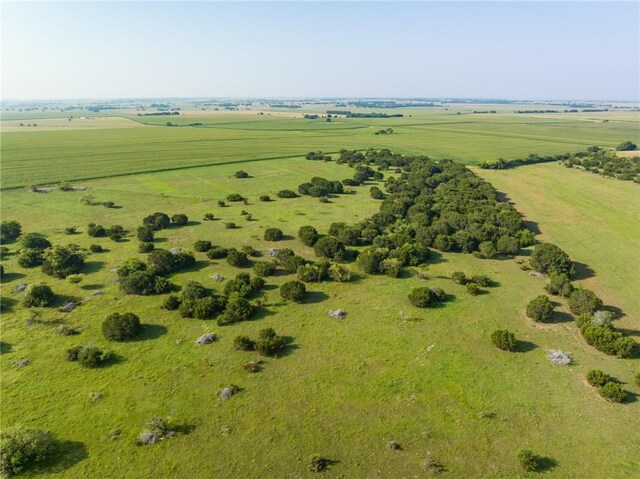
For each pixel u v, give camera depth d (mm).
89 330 39656
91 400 30609
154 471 25125
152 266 51500
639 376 32906
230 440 27297
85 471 25172
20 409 29703
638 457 26391
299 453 26344
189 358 35656
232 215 78625
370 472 25094
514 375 34062
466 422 28969
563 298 47281
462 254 60938
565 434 28125
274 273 52781
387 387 32344
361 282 50719
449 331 40281
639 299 47375
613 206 86375
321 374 33750
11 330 39500
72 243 62250
